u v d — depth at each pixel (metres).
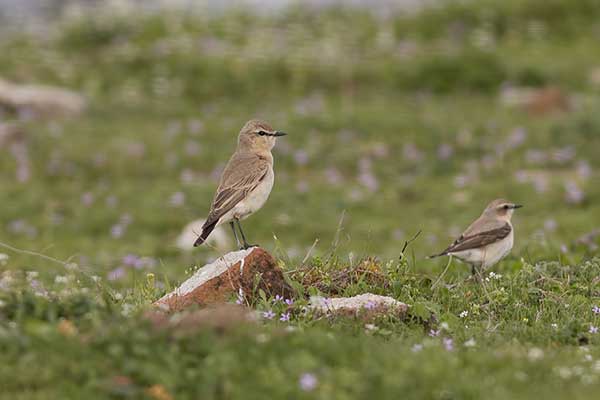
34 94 27.66
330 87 30.03
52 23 36.28
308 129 25.59
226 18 34.69
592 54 32.69
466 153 24.30
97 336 8.32
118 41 32.97
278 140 24.83
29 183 22.92
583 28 34.62
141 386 7.84
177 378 7.87
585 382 8.23
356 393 7.78
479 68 30.23
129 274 16.17
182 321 8.70
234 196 11.74
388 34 32.94
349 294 11.08
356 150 24.30
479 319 10.55
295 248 18.41
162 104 28.69
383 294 11.17
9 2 40.66
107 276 16.36
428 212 21.25
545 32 34.28
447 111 27.28
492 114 26.98
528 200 21.34
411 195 22.17
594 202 21.11
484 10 35.00
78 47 33.12
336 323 9.85
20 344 8.18
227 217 11.75
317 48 32.06
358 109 27.06
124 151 24.27
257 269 10.54
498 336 9.73
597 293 11.42
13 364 7.98
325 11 36.34
